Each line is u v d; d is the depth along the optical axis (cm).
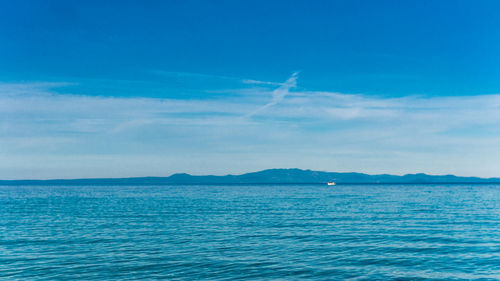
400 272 2361
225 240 3462
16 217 5647
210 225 4562
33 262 2595
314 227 4325
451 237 3572
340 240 3441
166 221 5028
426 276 2278
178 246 3169
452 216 5503
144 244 3269
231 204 8762
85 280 2175
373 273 2341
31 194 16362
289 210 6800
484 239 3456
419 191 19888
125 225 4603
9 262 2595
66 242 3381
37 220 5212
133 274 2303
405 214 5859
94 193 17562
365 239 3484
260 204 8712
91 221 5059
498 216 5481
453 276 2283
